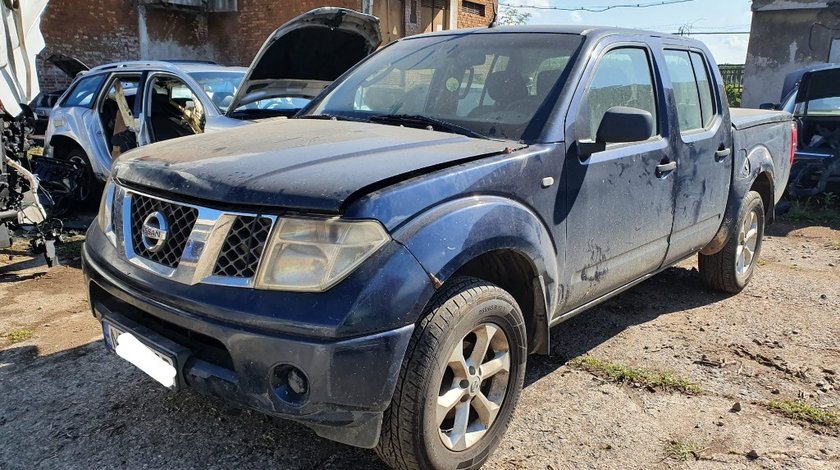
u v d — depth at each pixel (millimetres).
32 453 2779
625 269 3561
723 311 4719
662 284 5348
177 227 2436
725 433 3072
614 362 3814
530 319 3023
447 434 2572
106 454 2785
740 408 3297
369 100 3697
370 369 2162
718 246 4711
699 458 2863
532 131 3000
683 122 4086
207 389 2334
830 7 15219
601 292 3469
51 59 10297
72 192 7047
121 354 2578
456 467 2561
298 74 5797
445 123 3223
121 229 2670
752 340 4176
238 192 2289
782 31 16078
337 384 2135
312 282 2156
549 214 2904
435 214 2377
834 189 8023
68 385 3369
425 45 3914
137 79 7176
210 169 2477
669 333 4281
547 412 3229
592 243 3213
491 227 2520
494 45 3611
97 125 7160
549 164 2902
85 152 7250
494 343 2738
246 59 17156
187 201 2410
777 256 6344
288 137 2922
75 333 4047
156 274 2432
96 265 2750
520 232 2668
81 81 7742
